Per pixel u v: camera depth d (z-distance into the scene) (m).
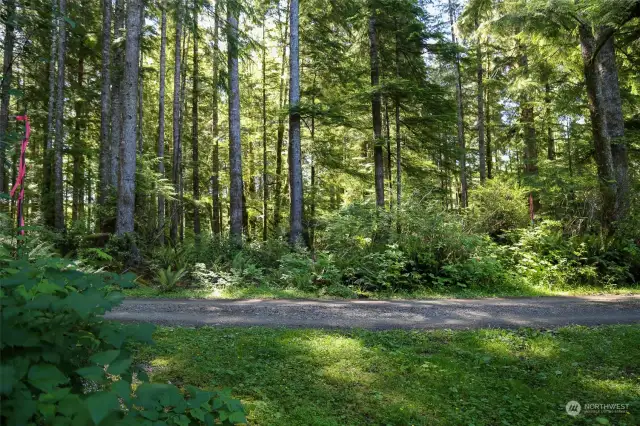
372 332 6.45
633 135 16.30
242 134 26.89
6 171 14.02
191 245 13.81
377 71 17.62
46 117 20.36
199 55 22.91
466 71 23.98
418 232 12.52
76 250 12.23
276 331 6.44
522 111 21.45
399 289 10.59
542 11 11.93
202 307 8.30
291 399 4.21
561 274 10.96
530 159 20.52
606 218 12.81
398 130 17.89
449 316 7.48
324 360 5.19
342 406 4.13
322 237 15.77
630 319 7.17
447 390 4.54
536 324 6.88
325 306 8.41
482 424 3.89
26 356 1.79
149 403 1.86
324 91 21.78
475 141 32.78
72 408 1.68
